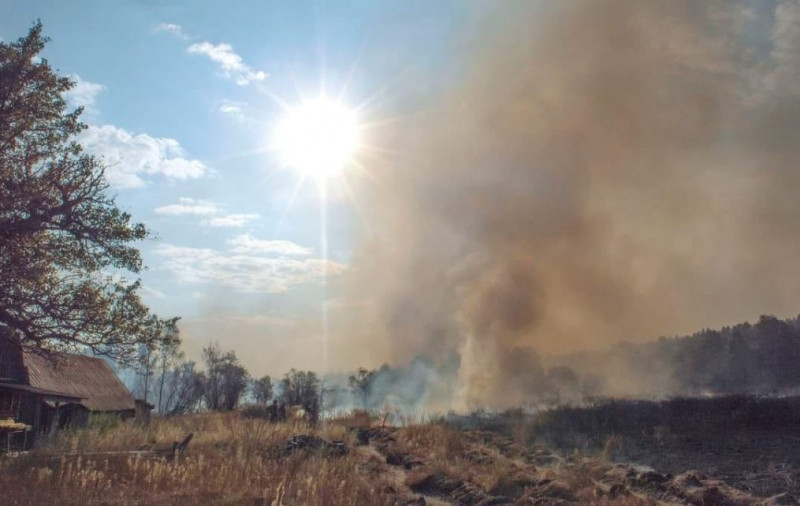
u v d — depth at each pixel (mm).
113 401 30266
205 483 12227
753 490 11586
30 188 13812
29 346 14016
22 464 13281
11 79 14539
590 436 18688
